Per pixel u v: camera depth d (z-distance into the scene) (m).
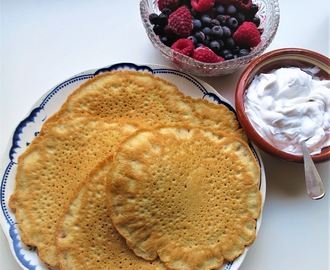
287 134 0.37
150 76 0.40
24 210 0.36
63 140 0.37
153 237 0.35
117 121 0.38
